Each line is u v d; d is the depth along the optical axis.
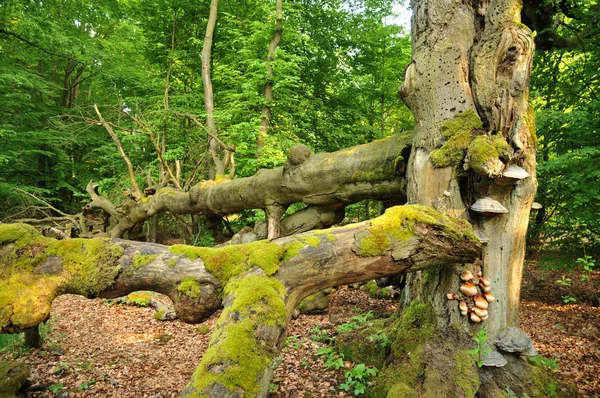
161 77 15.90
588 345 5.29
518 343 3.75
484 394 3.53
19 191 13.36
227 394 2.22
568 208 7.15
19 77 12.74
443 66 4.12
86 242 2.99
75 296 8.90
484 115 3.98
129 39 16.53
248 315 2.54
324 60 14.59
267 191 6.94
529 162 3.96
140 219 10.62
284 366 4.59
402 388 3.50
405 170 4.75
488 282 3.88
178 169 10.86
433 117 4.14
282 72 12.27
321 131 13.95
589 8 6.61
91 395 4.28
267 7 12.37
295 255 2.93
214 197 8.25
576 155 6.32
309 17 14.63
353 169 5.40
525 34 3.88
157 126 12.69
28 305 2.68
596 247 7.42
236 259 2.93
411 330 3.98
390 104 16.03
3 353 5.33
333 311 7.23
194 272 2.91
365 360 4.29
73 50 13.66
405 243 3.14
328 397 3.87
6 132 12.76
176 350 5.77
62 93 18.52
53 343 5.88
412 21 4.52
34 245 2.89
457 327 3.86
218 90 15.04
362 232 3.10
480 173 3.61
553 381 3.73
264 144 11.27
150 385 4.54
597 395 3.90
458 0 4.15
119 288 2.95
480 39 4.14
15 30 12.81
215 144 11.90
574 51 7.90
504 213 3.88
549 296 8.23
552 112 6.89
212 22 13.27
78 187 18.30
